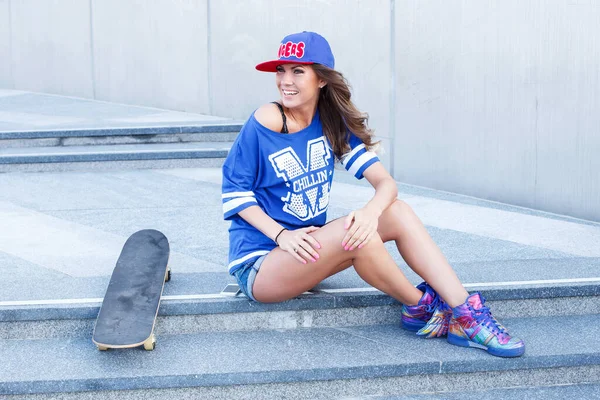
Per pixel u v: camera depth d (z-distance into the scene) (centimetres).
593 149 448
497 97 495
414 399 287
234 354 293
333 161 305
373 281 297
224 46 724
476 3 498
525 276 346
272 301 305
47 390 272
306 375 281
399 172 572
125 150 623
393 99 565
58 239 416
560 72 458
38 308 307
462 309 293
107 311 296
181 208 485
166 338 310
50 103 845
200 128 666
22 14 938
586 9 440
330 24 605
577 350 297
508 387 297
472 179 520
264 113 289
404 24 546
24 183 565
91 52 864
